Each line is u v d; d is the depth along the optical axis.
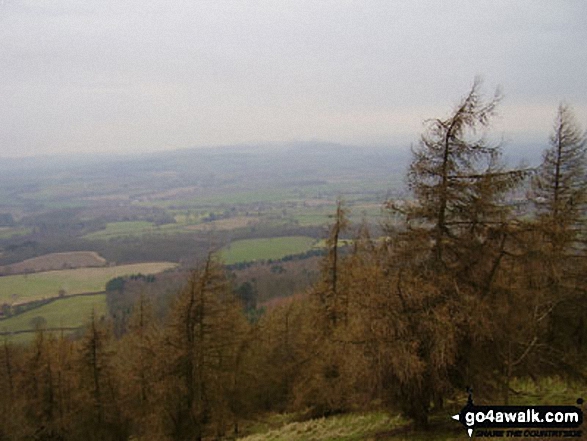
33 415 24.72
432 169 12.03
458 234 12.34
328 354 19.75
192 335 19.72
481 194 11.65
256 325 26.69
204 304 19.66
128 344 32.06
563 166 16.45
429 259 12.42
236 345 21.42
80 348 24.14
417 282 11.87
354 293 13.00
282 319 30.53
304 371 24.36
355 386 14.08
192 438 19.97
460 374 12.26
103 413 23.91
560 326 14.57
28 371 25.58
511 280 12.12
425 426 12.93
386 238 12.69
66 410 24.58
